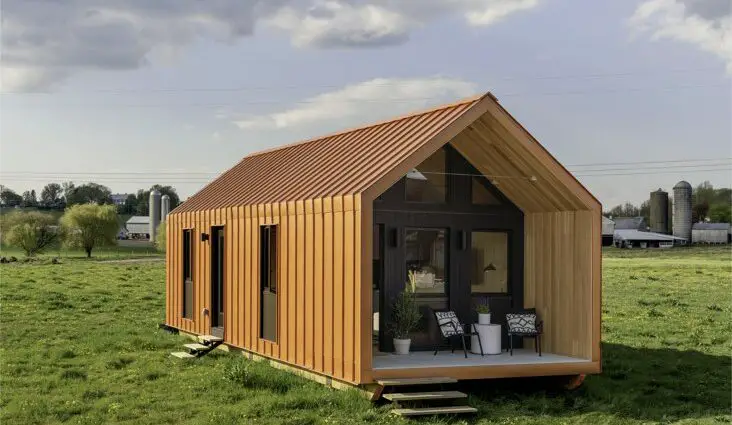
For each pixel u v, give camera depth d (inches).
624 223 4687.5
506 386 565.9
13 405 487.5
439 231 594.6
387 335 568.7
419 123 564.1
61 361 652.1
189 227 808.9
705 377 610.5
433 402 484.4
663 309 1041.5
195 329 784.9
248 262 658.2
